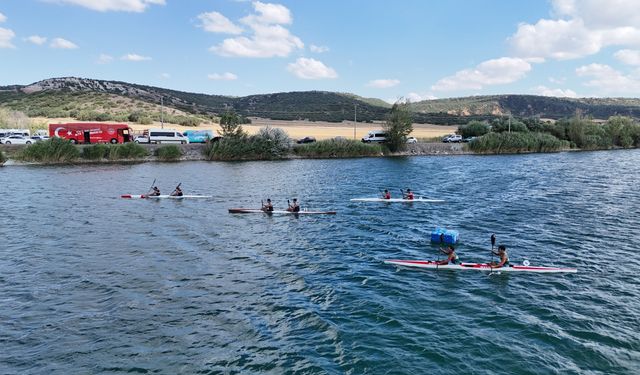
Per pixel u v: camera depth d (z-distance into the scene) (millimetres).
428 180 56688
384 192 46156
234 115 88562
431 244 27484
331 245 27266
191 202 41125
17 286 20453
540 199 42719
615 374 13633
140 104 179750
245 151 82250
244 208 38438
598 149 115500
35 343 15547
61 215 35000
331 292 19906
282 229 31156
